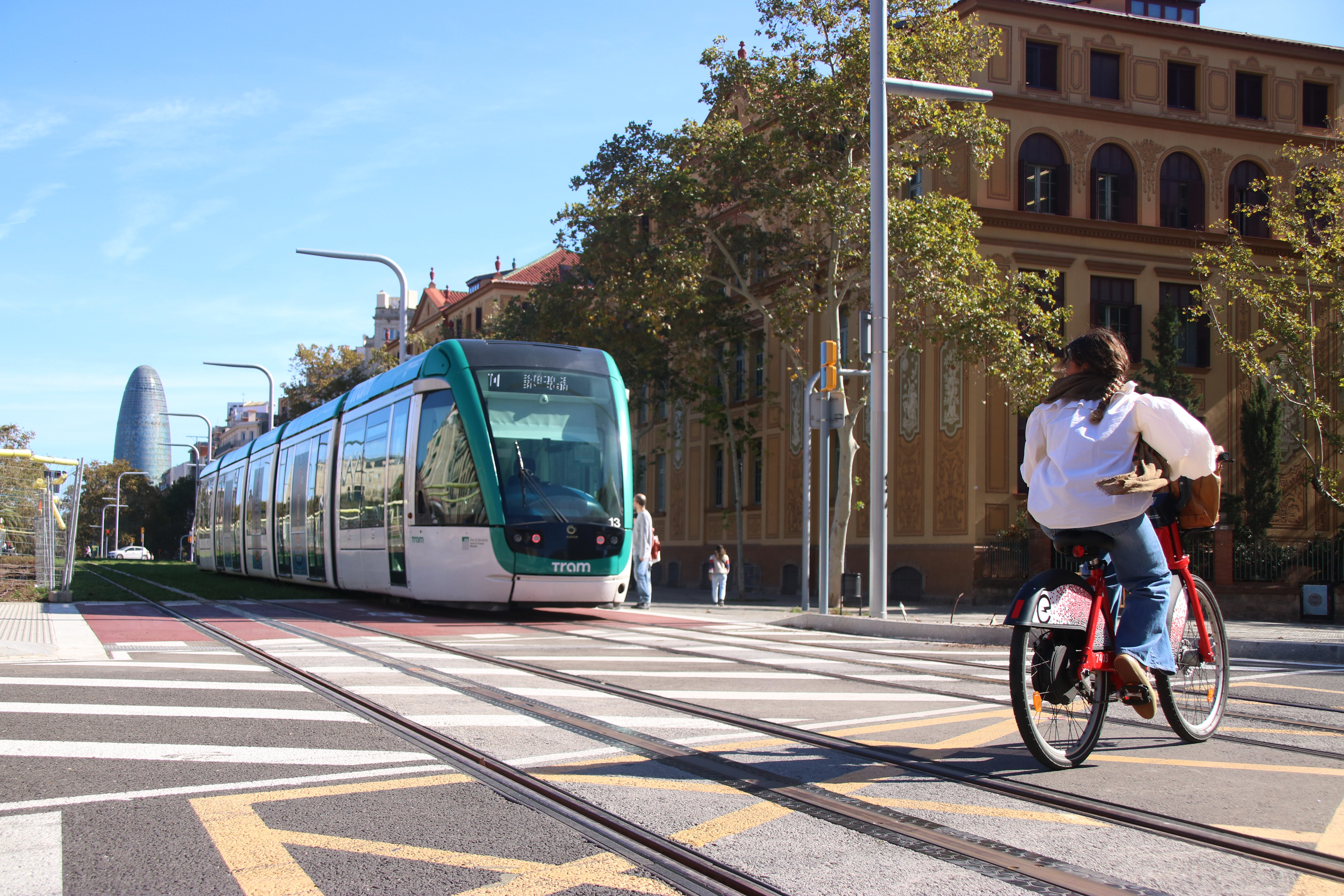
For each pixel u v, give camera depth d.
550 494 15.19
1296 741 5.63
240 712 6.55
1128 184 29.30
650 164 24.73
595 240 25.86
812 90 21.98
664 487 41.75
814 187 22.28
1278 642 10.13
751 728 6.05
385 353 50.91
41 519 19.02
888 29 22.84
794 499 33.28
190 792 4.62
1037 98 28.39
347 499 19.58
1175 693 5.48
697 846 3.80
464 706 6.83
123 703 6.85
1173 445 4.86
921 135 27.12
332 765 5.13
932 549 27.64
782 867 3.56
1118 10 34.50
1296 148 29.64
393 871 3.59
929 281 22.03
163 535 88.38
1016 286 23.73
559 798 4.48
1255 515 27.88
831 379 16.75
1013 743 5.59
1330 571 24.23
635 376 31.86
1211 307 27.41
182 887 3.45
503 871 3.58
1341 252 26.66
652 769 5.02
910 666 9.27
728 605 26.64
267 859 3.71
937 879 3.45
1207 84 30.17
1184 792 4.50
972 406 27.05
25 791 4.64
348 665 8.93
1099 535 4.90
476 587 15.00
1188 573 5.56
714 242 25.84
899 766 5.06
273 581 27.34
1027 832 3.95
